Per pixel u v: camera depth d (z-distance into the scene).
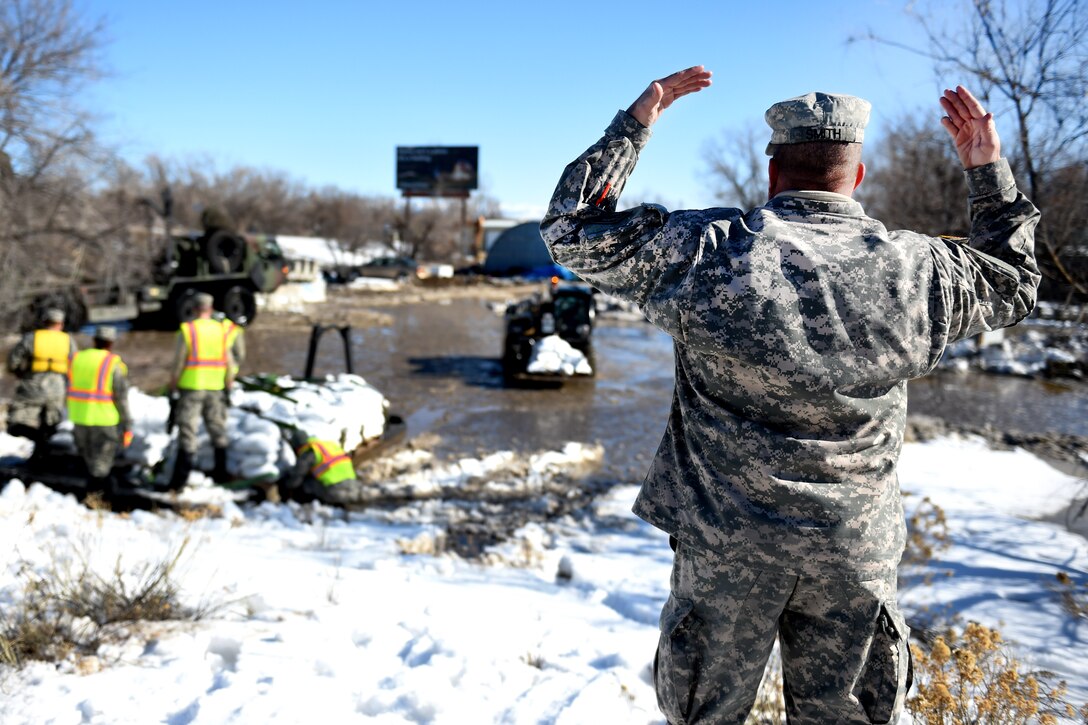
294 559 5.01
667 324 1.64
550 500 7.66
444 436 10.16
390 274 42.97
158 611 3.61
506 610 4.12
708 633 1.70
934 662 2.80
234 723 2.56
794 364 1.51
